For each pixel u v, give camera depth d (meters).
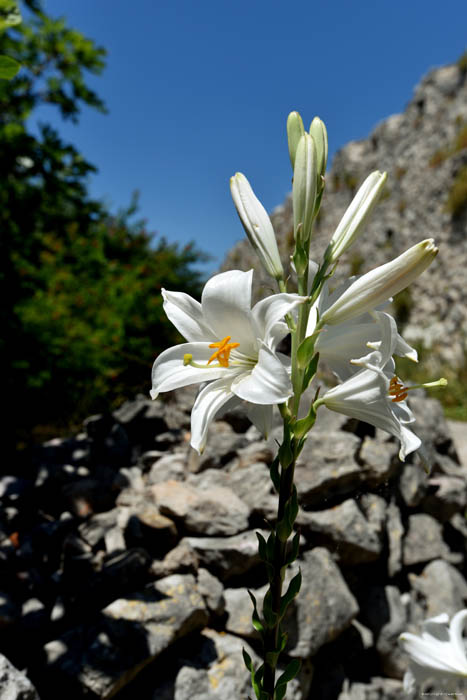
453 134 14.48
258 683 1.24
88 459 3.56
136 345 6.02
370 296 1.15
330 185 19.67
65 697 1.98
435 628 1.61
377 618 3.00
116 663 2.00
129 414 3.87
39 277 4.53
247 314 1.20
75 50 4.55
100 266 6.82
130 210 8.99
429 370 11.64
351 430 3.48
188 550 2.54
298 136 1.31
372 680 2.88
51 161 4.11
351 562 2.93
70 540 2.64
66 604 2.38
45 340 4.54
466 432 7.67
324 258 1.26
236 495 2.97
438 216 13.71
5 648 2.17
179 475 3.24
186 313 1.35
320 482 2.97
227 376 1.26
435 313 13.04
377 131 18.47
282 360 1.40
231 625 2.43
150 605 2.22
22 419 4.81
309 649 2.45
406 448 1.13
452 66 16.03
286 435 1.15
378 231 16.14
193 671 2.20
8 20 1.73
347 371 1.33
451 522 3.96
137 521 2.71
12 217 4.24
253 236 1.30
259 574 2.64
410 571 3.49
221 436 3.46
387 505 3.42
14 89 4.37
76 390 5.39
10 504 3.10
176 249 8.67
